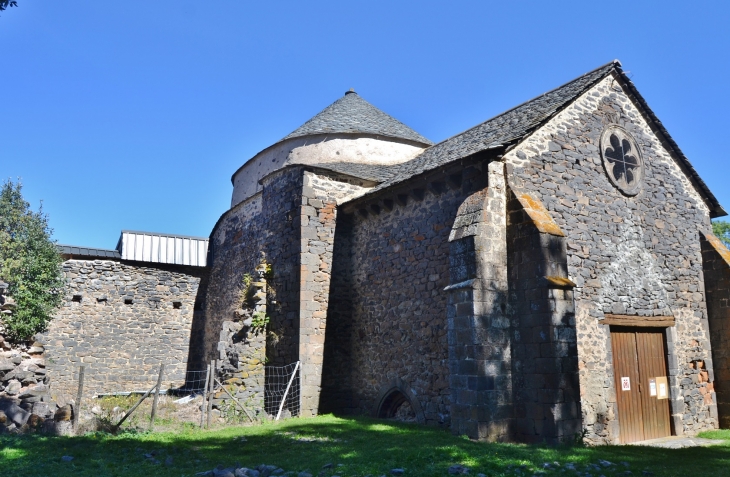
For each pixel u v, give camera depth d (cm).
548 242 962
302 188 1358
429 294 1142
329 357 1308
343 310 1350
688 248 1324
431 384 1104
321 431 992
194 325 2011
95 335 1834
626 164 1251
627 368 1126
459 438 900
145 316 1930
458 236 1005
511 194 1023
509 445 845
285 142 1786
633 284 1177
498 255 995
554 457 755
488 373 938
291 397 1259
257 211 1616
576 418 916
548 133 1120
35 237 1603
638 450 887
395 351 1212
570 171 1134
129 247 1933
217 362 1358
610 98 1263
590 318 1077
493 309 966
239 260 1714
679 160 1367
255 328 1352
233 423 1134
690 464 766
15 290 1484
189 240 2050
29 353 1029
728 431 1212
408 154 1750
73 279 1833
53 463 673
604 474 681
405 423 1112
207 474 657
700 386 1250
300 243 1325
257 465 712
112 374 1838
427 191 1188
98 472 648
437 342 1105
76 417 892
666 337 1213
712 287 1323
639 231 1227
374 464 691
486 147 1011
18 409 878
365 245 1357
